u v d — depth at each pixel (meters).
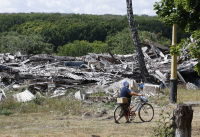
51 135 10.36
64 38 186.25
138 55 28.70
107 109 17.50
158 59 39.84
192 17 9.80
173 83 17.08
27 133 10.82
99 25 194.50
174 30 15.98
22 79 25.97
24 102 18.77
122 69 31.88
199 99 19.50
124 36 84.25
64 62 35.72
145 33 86.56
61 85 24.77
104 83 25.83
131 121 13.21
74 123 13.18
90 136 10.11
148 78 28.45
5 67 28.56
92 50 113.69
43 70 29.91
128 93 12.75
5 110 16.17
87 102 19.17
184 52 34.34
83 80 26.72
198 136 9.73
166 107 17.00
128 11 28.55
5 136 10.24
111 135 10.23
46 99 19.64
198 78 32.69
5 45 82.50
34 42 83.25
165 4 10.99
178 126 7.82
